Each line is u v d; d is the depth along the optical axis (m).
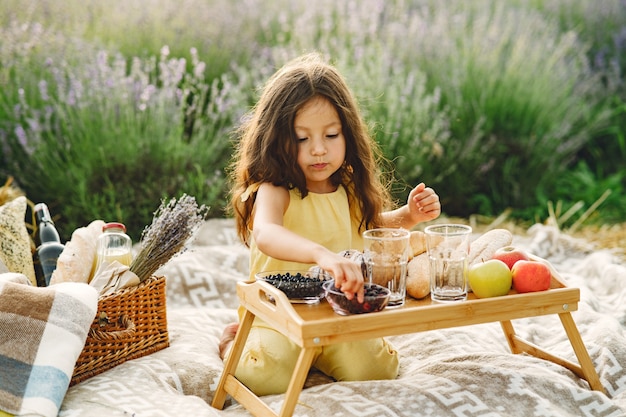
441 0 5.92
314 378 2.63
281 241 2.22
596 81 5.87
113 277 2.67
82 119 4.45
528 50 5.59
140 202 4.45
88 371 2.56
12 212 2.96
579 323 3.00
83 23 5.04
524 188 5.26
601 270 3.72
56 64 4.71
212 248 3.94
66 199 4.43
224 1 5.45
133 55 5.03
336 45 5.21
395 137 4.75
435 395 2.31
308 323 1.99
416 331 2.11
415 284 2.24
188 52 5.07
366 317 2.05
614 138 5.79
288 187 2.52
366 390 2.37
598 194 5.25
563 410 2.31
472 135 5.05
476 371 2.44
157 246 2.73
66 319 2.39
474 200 5.11
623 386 2.55
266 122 2.48
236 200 2.65
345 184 2.69
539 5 6.23
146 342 2.74
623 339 2.76
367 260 2.19
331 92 2.44
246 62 5.18
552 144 5.35
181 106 4.57
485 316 2.18
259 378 2.49
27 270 2.90
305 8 5.57
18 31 4.72
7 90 4.58
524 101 5.29
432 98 5.10
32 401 2.20
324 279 2.25
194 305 3.48
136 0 5.22
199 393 2.55
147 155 4.52
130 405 2.31
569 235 4.66
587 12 6.20
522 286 2.25
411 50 5.38
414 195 2.61
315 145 2.44
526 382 2.38
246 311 2.34
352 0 5.58
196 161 4.64
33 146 4.35
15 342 2.30
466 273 2.23
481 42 5.44
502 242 2.47
